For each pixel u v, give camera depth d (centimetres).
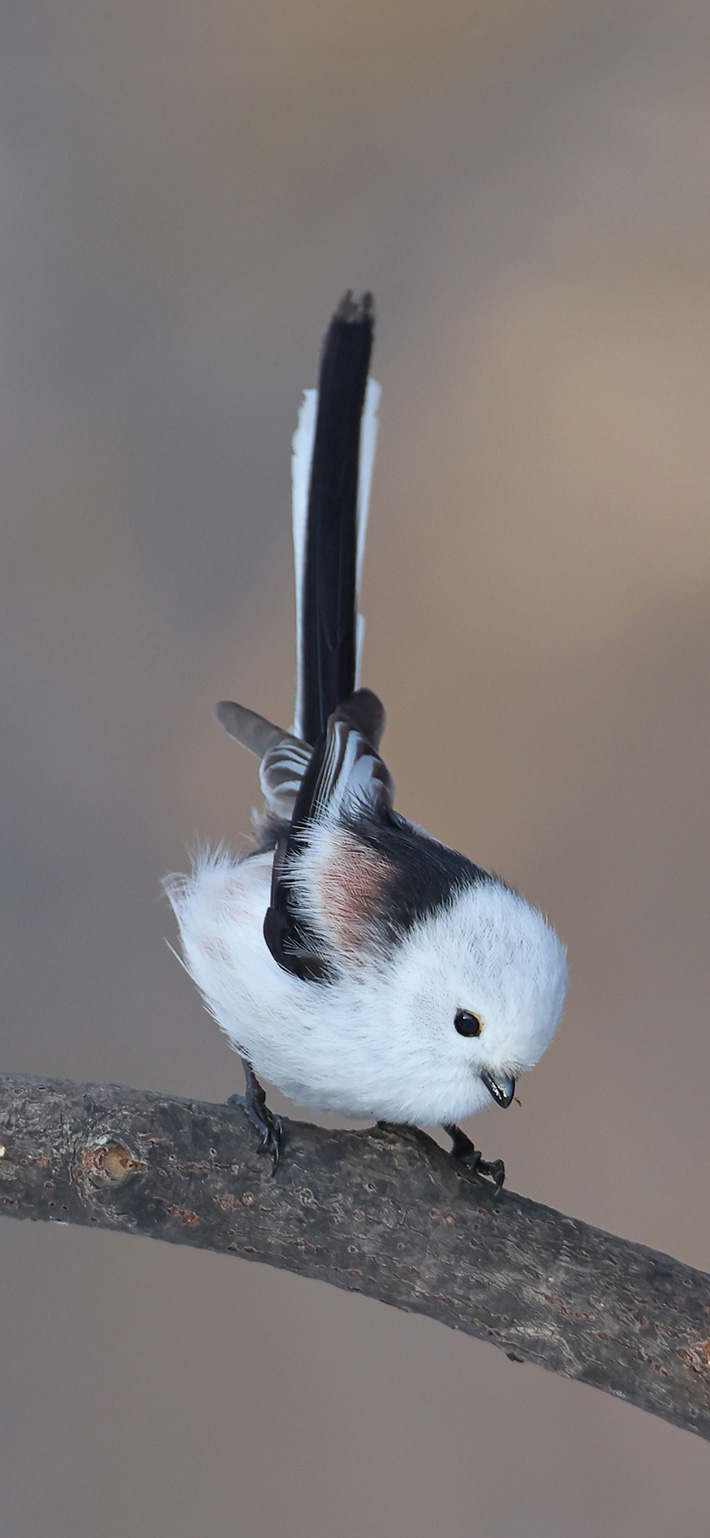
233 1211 242
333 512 249
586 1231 242
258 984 244
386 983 243
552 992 243
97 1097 242
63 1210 242
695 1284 242
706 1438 242
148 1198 242
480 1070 243
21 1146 242
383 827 245
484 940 243
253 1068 245
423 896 244
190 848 251
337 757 246
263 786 248
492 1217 242
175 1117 242
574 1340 242
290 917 244
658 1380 242
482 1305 242
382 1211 242
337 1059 244
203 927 245
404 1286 242
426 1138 243
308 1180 242
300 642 249
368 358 249
